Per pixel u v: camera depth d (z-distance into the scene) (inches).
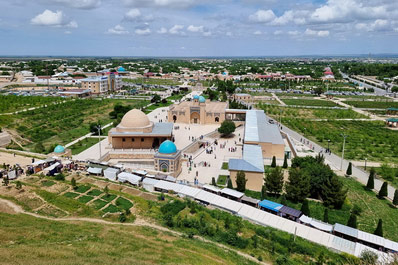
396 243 1808.6
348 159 3580.2
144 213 1996.8
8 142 3747.5
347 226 1999.3
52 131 4414.4
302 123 5329.7
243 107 6072.8
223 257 1509.6
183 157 3408.0
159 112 6072.8
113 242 1520.7
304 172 2596.0
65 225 1717.5
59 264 1184.8
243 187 2564.0
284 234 1875.0
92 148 3651.6
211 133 4414.4
